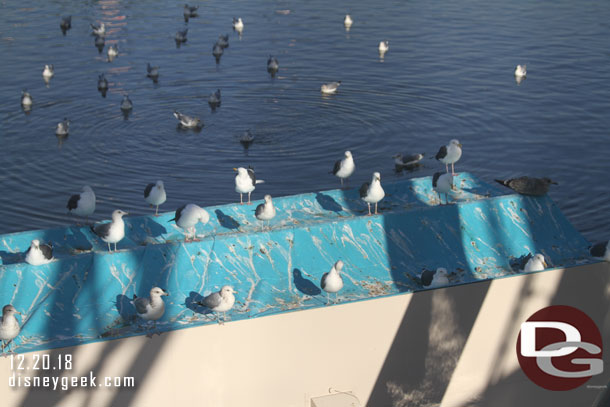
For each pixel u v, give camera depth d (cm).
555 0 6919
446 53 5188
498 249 2214
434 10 6506
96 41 5500
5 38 5659
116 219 1981
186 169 3294
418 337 1889
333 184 3148
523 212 2295
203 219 2055
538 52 5206
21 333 1756
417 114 4016
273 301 1916
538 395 2028
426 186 2477
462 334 1919
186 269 2006
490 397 2009
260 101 4244
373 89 4438
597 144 3606
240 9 6662
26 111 4075
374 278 2067
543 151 3519
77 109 4112
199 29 5959
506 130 3784
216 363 1745
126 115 4009
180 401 1744
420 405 1947
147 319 1708
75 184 3141
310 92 4397
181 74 4778
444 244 2194
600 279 2009
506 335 1970
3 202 2970
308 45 5438
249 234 2092
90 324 1817
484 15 6297
